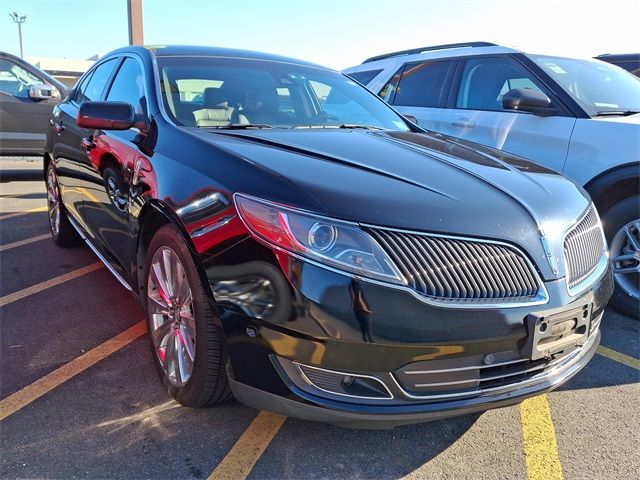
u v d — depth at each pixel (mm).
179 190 2416
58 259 4832
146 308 2865
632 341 3631
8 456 2268
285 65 3924
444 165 2617
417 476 2289
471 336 2025
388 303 1947
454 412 2098
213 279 2158
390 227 2023
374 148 2773
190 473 2227
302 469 2289
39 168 10336
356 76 6902
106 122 2973
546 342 2195
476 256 2086
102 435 2426
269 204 2062
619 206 3945
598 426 2688
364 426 2074
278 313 1987
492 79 5090
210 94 3299
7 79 8469
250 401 2146
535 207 2350
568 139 4223
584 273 2449
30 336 3350
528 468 2367
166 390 2695
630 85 5027
